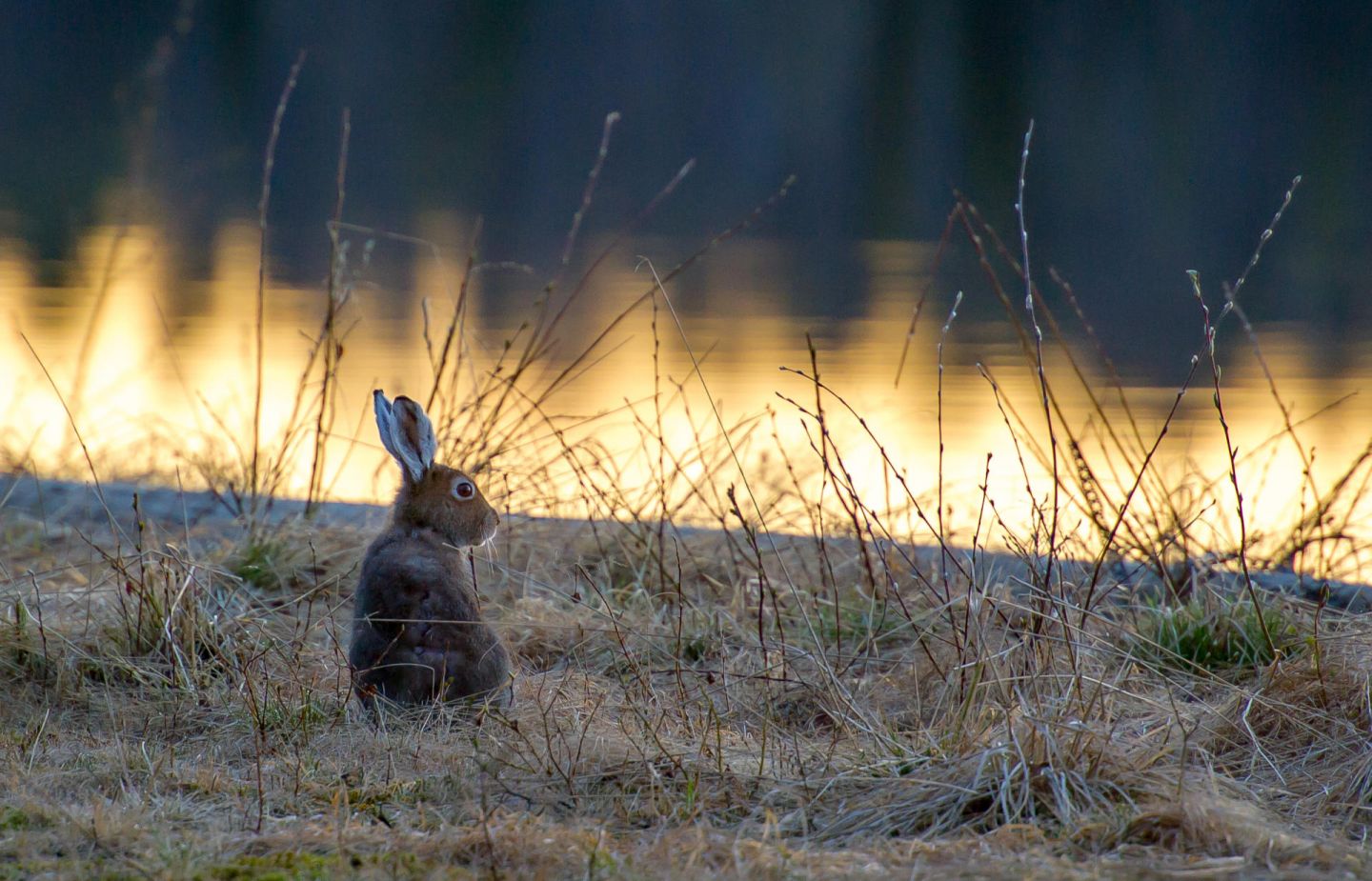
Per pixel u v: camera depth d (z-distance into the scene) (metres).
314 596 10.15
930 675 8.59
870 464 14.02
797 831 6.45
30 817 6.26
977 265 30.03
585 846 5.98
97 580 10.38
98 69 50.78
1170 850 6.07
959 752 6.96
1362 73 46.72
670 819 6.48
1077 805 6.45
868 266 30.00
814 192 38.12
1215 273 28.72
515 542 11.16
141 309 24.55
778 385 19.28
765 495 12.69
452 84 50.47
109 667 8.56
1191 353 21.95
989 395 18.88
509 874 5.68
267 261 29.44
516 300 25.94
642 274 28.83
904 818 6.49
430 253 30.61
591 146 43.94
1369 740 7.21
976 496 13.38
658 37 53.59
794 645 9.33
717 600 10.25
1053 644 8.31
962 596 9.29
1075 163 40.12
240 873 5.62
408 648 7.95
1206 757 7.21
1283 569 11.08
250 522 11.18
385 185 38.88
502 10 56.12
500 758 7.19
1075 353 22.00
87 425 16.00
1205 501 12.66
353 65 52.06
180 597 8.88
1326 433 16.75
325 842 6.04
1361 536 12.23
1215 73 47.38
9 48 53.00
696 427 16.25
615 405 17.64
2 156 40.41
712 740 7.58
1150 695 8.19
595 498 11.61
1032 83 47.78
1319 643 8.15
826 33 52.81
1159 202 35.75
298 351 21.09
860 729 7.66
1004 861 5.84
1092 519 9.66
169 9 55.94
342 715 7.97
